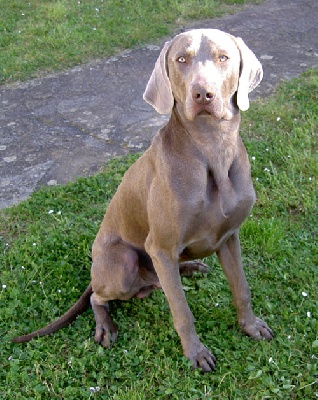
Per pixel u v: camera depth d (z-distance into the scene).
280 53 3.19
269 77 2.91
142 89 2.96
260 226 1.88
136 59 3.28
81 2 4.04
